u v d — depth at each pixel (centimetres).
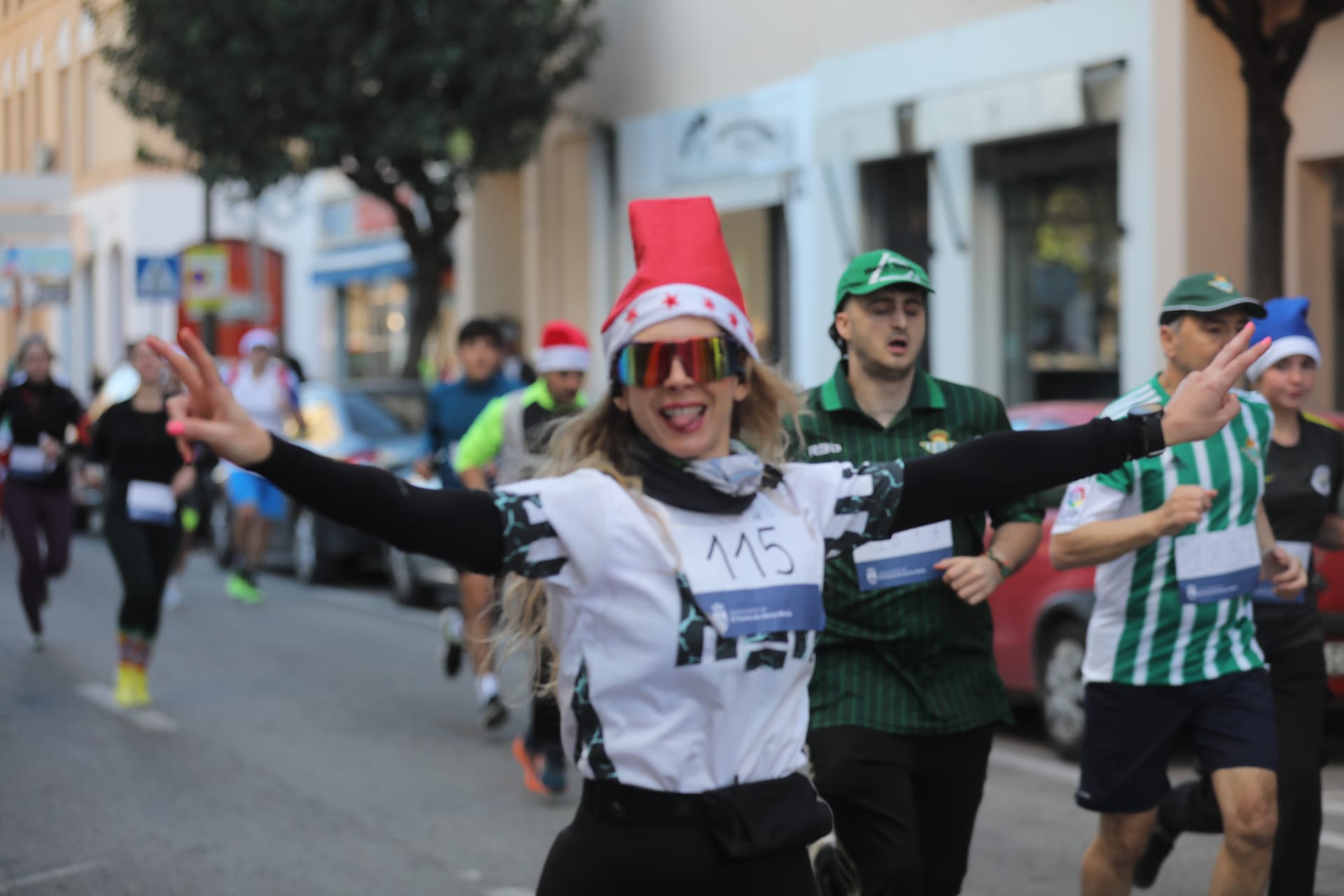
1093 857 574
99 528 2661
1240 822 529
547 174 2781
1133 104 1666
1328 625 882
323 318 3553
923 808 527
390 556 1659
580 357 896
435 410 1077
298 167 2383
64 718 1083
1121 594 550
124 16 2231
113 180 3309
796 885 338
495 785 891
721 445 341
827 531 345
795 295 2194
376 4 2369
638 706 328
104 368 3409
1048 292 1852
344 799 858
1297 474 621
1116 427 354
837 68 2072
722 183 2344
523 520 320
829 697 514
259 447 295
